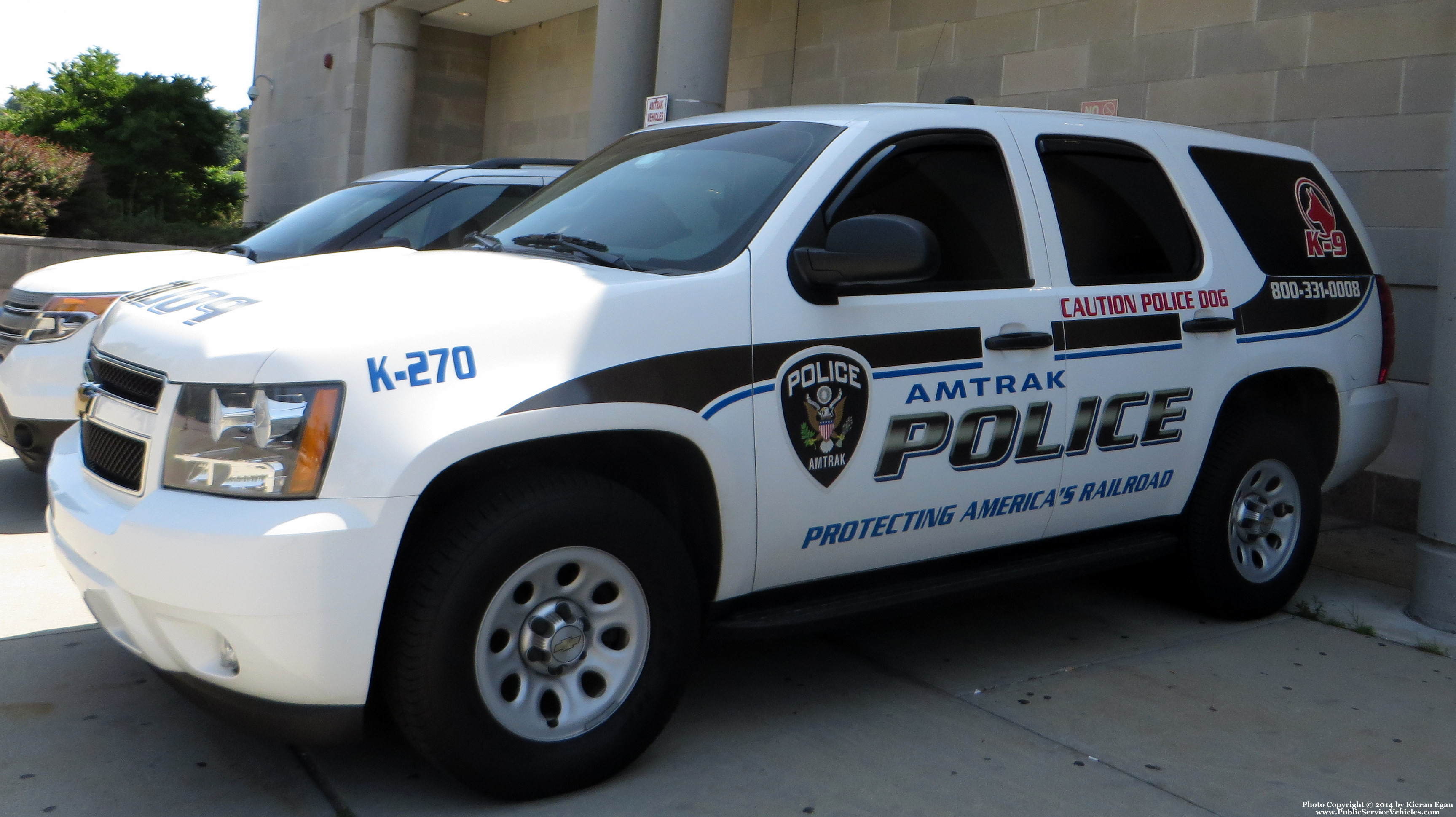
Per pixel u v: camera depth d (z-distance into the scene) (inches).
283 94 810.8
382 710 118.5
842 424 130.0
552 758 114.5
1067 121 164.2
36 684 141.3
